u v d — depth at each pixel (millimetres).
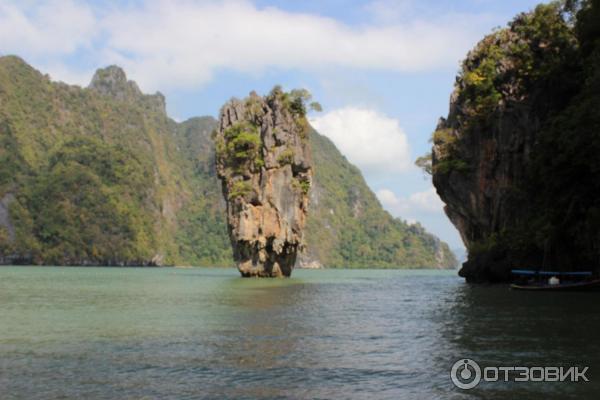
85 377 15742
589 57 48438
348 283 69750
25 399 13758
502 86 61875
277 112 78438
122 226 187375
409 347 19891
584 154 38938
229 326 25297
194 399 13742
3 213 171375
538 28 61125
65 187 183500
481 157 62875
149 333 23203
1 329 24391
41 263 169250
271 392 14336
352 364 17250
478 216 63812
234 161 79062
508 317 26922
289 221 78188
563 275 44688
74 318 28250
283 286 59469
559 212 43906
